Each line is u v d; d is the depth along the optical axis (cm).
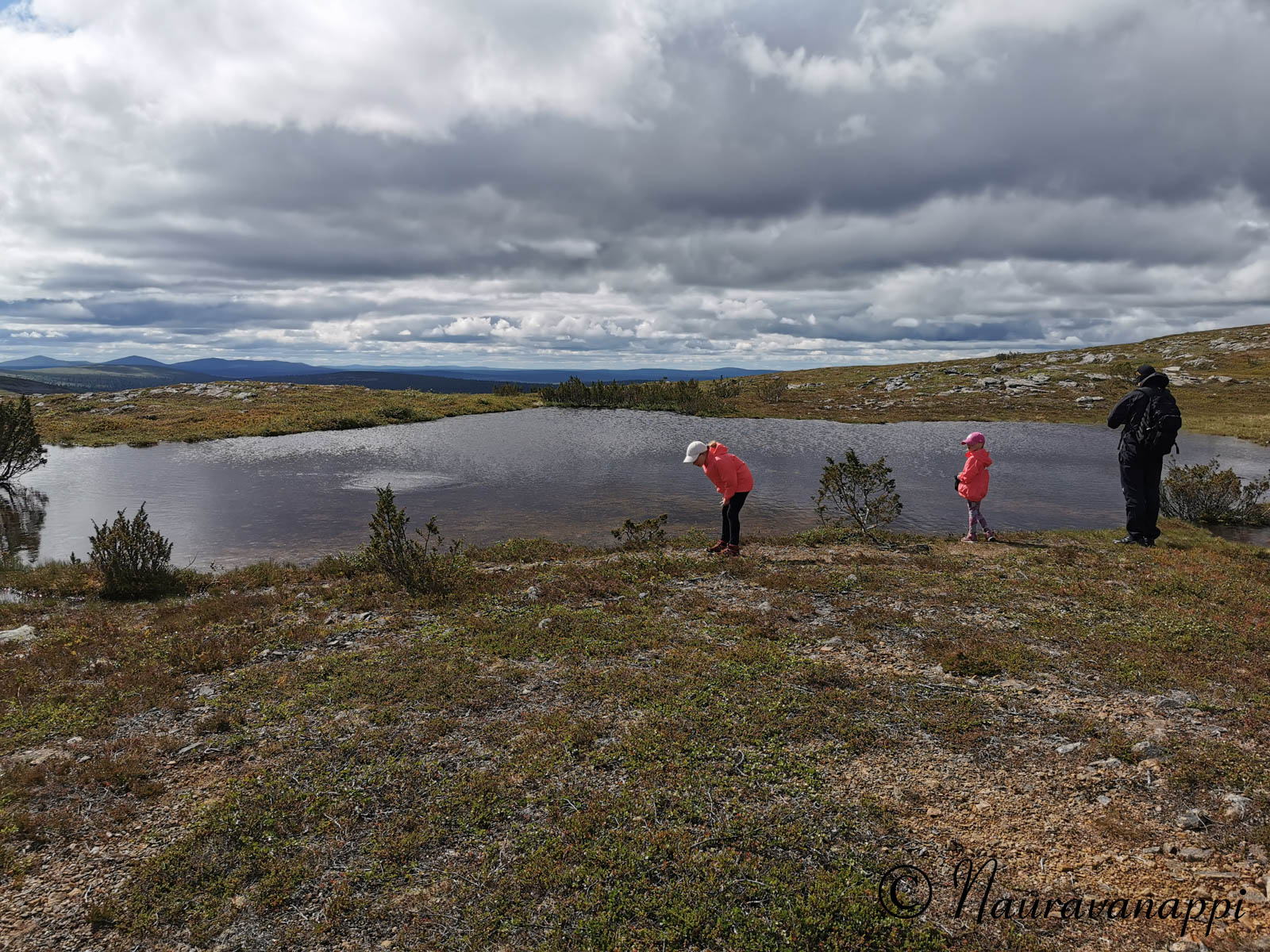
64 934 379
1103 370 7562
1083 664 738
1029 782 507
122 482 2333
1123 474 1416
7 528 1692
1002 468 2766
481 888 405
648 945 361
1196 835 443
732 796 491
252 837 455
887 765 533
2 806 492
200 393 6056
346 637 846
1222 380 6369
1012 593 1007
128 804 496
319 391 6328
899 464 2845
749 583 1068
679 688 666
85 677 737
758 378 9212
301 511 1845
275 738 588
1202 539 1458
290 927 381
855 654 768
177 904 397
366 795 499
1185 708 626
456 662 743
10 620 953
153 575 1123
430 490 2164
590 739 571
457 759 547
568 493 2109
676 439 3697
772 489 2198
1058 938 363
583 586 1039
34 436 2367
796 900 388
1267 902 379
